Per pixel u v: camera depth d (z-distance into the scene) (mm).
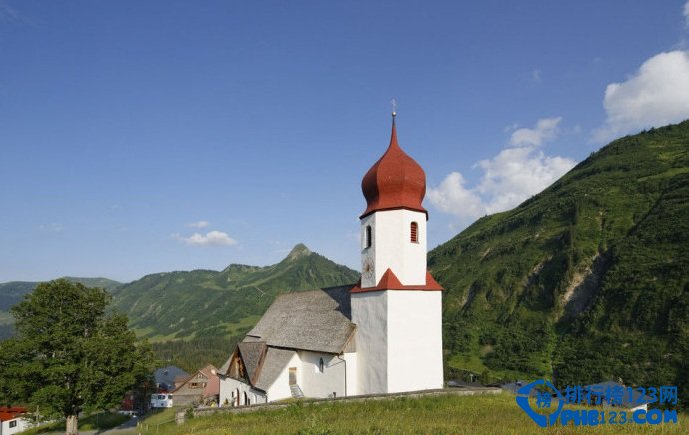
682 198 126688
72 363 43969
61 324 45094
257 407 32719
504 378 101125
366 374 38906
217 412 32156
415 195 40406
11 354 42594
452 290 165625
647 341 90875
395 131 42000
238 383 51594
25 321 45594
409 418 27828
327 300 49344
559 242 146750
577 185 177375
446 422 26250
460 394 36125
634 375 83062
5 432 75188
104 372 46031
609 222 139250
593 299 115500
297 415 30578
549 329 121688
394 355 37156
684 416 26328
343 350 39719
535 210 181000
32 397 42031
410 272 38719
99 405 44844
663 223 118875
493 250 174750
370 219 40594
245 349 52281
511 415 28328
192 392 112062
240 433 25188
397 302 37781
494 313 143125
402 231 38875
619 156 190750
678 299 93312
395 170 40031
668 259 105688
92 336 47094
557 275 134500
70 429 46594
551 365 104562
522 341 121625
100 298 48969
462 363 122188
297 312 53062
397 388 37000
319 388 42656
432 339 38969
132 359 48531
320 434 22234
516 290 144375
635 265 111000
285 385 44906
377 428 24641
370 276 39844
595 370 90625
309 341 44875
